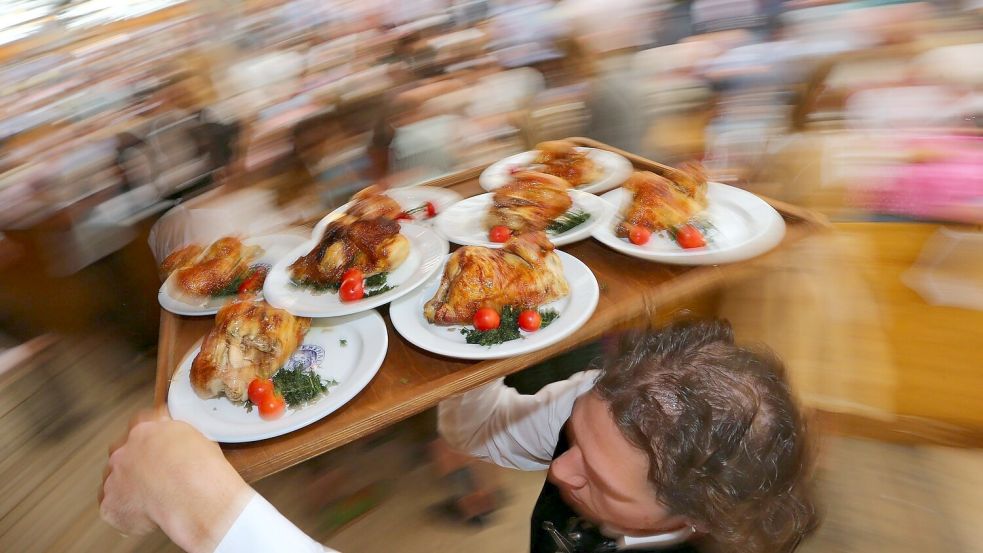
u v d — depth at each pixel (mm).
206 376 1123
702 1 2852
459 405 1658
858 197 1941
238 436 1039
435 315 1273
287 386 1146
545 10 3023
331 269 1421
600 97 2564
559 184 1667
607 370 923
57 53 3840
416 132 2459
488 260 1304
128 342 2266
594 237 1526
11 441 1999
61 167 2430
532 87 2719
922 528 1553
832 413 1659
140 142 2486
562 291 1317
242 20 3713
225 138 2490
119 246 2291
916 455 1698
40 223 2268
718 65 2555
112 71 3373
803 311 1588
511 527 1563
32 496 1820
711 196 1671
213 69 3131
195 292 1484
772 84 2416
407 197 1847
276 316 1199
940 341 1661
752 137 2256
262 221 2107
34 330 2271
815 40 2512
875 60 2389
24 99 3238
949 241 1727
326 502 1675
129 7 4164
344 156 2389
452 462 1711
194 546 802
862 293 1699
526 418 1525
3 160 2596
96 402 2084
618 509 880
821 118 2230
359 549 1560
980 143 1908
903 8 2510
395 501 1638
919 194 1805
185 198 2344
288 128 2447
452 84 2762
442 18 3361
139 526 862
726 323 1002
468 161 2430
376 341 1238
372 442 1774
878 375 1646
